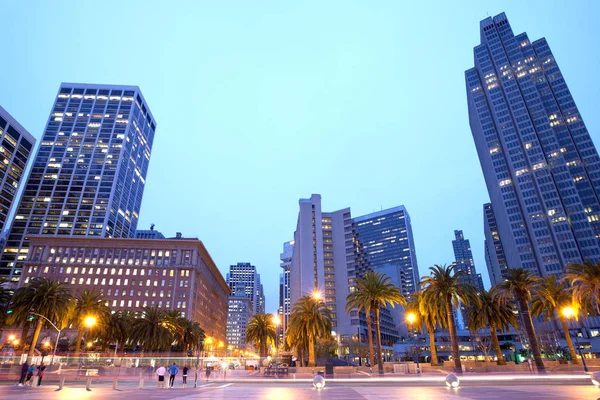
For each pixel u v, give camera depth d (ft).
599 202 491.31
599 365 169.58
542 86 588.09
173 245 467.52
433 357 186.50
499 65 631.97
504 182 567.18
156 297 436.35
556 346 358.02
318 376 92.68
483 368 168.35
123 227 599.98
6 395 72.64
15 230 527.40
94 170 580.30
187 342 319.27
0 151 477.77
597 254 456.45
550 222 495.82
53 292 201.36
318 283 499.10
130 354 308.40
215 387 105.29
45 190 558.15
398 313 647.56
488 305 189.57
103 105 643.86
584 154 526.16
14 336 321.52
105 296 432.25
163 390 93.35
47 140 597.93
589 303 175.94
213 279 600.39
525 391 76.02
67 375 158.40
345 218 539.29
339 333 460.96
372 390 85.10
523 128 565.94
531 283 168.04
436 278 166.61
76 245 456.86
